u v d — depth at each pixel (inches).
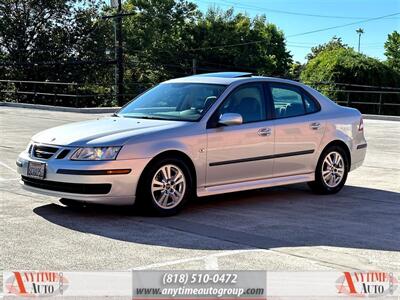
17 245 207.2
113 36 1603.1
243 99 283.9
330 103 324.8
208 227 239.5
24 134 563.8
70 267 185.2
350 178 376.8
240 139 275.0
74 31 1562.5
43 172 247.1
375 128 765.9
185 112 274.4
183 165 257.3
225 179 273.1
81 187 239.6
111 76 1590.8
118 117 283.7
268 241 220.1
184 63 2444.6
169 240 218.4
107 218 249.6
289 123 295.9
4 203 273.7
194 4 2549.2
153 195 250.2
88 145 241.8
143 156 244.8
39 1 1512.1
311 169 309.7
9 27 1496.1
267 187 309.9
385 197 314.0
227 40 2564.0
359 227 245.4
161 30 2458.2
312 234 231.9
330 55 1312.7
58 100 1471.5
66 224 238.1
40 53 1505.9
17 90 1280.8
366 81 1263.5
